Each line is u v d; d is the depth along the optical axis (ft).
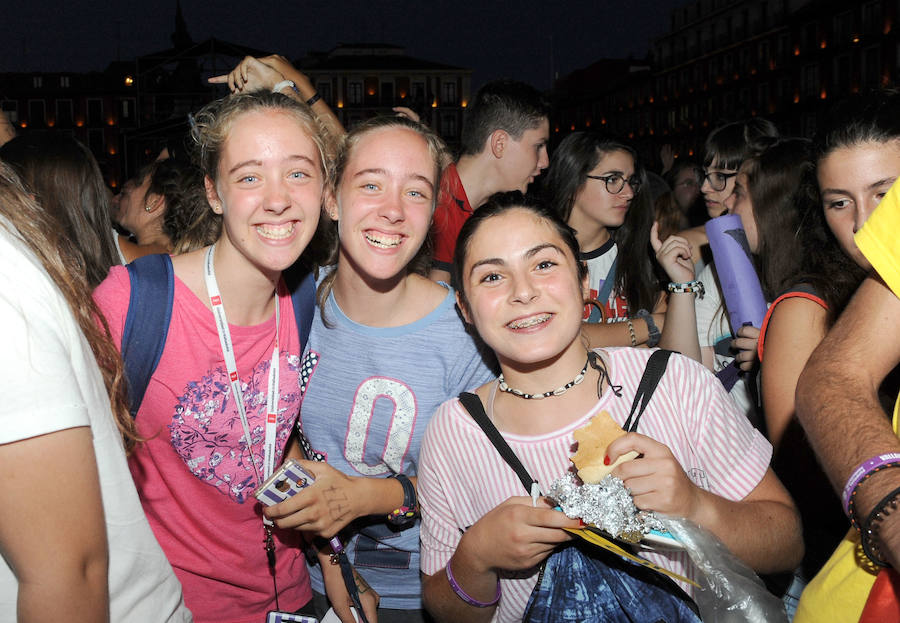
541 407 5.62
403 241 6.66
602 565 5.29
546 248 5.48
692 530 4.76
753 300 8.48
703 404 5.47
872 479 3.54
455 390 6.91
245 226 5.94
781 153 8.16
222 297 6.16
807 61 120.67
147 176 11.88
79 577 3.66
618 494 4.72
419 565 7.27
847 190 5.84
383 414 6.90
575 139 11.75
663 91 169.17
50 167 8.45
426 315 6.93
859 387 3.99
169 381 6.04
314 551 7.46
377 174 6.56
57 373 3.64
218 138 5.99
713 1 150.41
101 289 5.87
